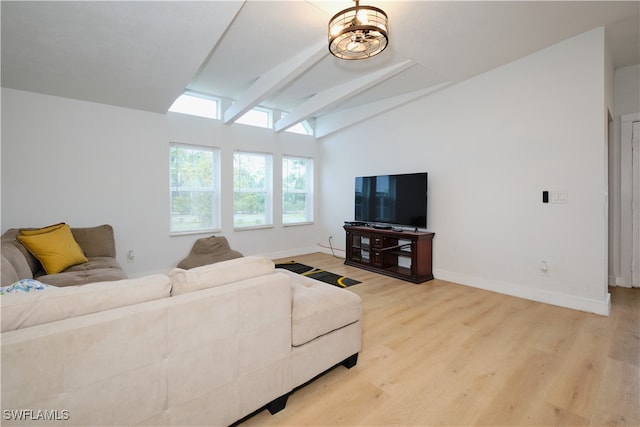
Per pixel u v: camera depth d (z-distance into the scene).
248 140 4.93
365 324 2.58
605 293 2.73
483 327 2.51
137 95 3.46
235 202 4.88
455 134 3.79
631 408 1.55
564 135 2.91
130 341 1.07
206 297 1.25
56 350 0.93
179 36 2.40
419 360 2.02
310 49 2.99
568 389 1.70
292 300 1.78
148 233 3.98
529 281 3.19
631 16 2.46
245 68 3.51
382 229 4.36
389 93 4.27
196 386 1.24
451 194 3.85
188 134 4.30
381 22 1.87
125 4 2.02
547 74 2.99
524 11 2.34
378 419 1.48
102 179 3.63
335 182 5.62
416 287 3.63
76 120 3.46
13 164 3.11
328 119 5.58
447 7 2.25
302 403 1.61
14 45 2.42
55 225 3.00
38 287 1.30
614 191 3.54
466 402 1.60
